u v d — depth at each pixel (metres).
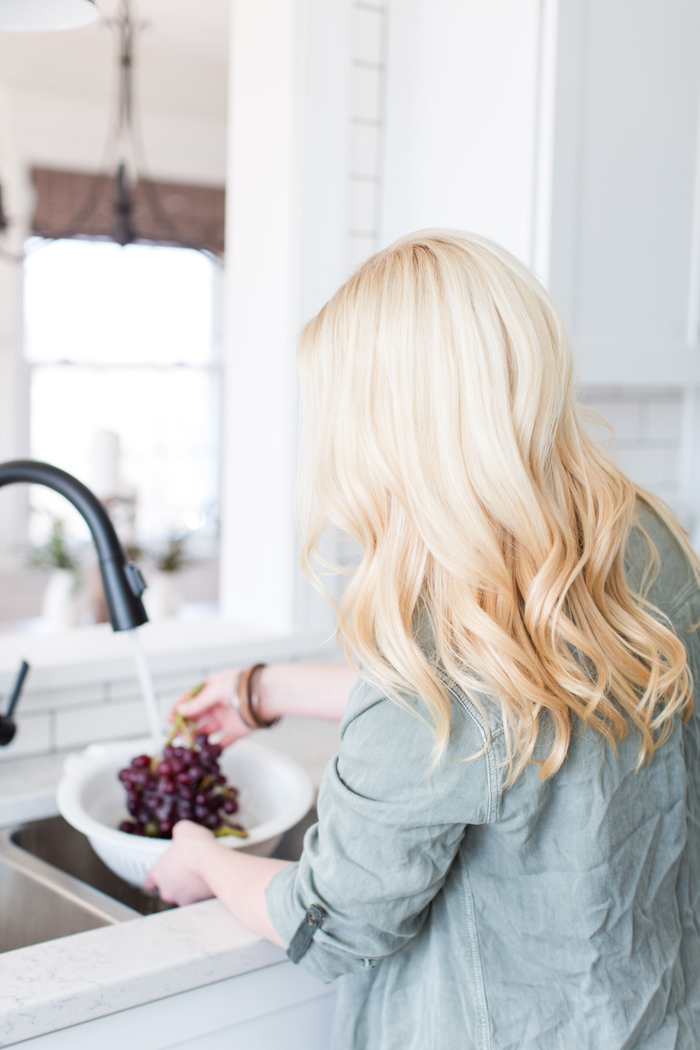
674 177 1.86
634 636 0.81
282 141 1.77
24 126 5.14
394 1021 0.90
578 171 1.71
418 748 0.75
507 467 0.76
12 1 1.20
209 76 5.52
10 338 5.34
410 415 0.77
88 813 1.22
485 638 0.75
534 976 0.82
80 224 5.19
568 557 0.77
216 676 1.29
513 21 1.69
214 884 0.98
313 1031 1.02
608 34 1.72
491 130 1.75
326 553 1.80
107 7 4.39
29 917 1.17
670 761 0.85
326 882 0.79
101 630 1.78
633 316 1.84
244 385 1.90
